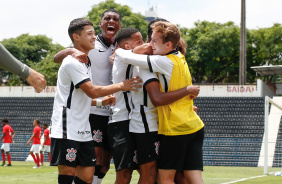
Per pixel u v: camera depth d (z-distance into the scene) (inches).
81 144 193.8
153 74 183.2
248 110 1127.0
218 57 2149.4
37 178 509.0
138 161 192.5
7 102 1284.4
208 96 1258.6
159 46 184.2
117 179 201.0
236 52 2149.4
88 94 187.8
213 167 781.9
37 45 2728.8
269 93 1406.3
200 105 1167.6
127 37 205.5
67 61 189.8
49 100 1288.1
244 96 1235.9
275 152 882.8
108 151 239.0
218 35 2080.5
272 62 2218.3
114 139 198.7
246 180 480.4
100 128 230.8
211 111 1138.0
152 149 188.2
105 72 233.9
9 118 1207.6
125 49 206.7
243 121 1077.8
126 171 198.8
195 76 2210.9
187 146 188.2
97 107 228.5
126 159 194.9
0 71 2529.5
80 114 192.4
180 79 184.9
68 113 189.9
